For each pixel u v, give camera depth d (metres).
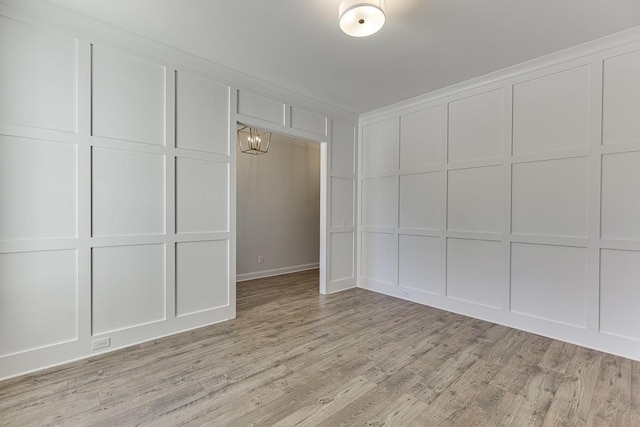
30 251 2.20
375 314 3.46
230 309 3.29
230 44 2.67
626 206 2.45
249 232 5.26
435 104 3.71
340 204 4.46
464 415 1.77
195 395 1.95
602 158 2.55
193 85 2.99
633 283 2.42
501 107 3.15
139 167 2.68
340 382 2.10
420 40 2.57
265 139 5.44
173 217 2.88
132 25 2.41
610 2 2.06
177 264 2.92
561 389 2.02
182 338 2.80
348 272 4.58
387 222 4.28
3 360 2.10
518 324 3.03
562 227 2.76
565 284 2.75
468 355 2.48
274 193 5.62
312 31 2.46
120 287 2.59
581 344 2.65
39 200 2.23
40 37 2.21
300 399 1.91
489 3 2.08
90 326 2.44
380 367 2.30
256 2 2.12
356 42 2.62
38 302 2.23
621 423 1.70
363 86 3.54
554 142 2.81
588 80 2.62
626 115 2.45
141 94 2.68
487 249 3.26
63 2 2.16
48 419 1.72
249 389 2.01
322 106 4.09
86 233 2.42
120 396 1.93
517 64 2.97
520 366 2.31
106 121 2.50
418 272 3.89
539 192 2.90
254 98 3.46
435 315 3.43
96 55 2.45
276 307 3.71
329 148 4.27
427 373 2.22
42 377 2.13
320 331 2.98
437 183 3.70
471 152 3.38
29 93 2.18
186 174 2.96
